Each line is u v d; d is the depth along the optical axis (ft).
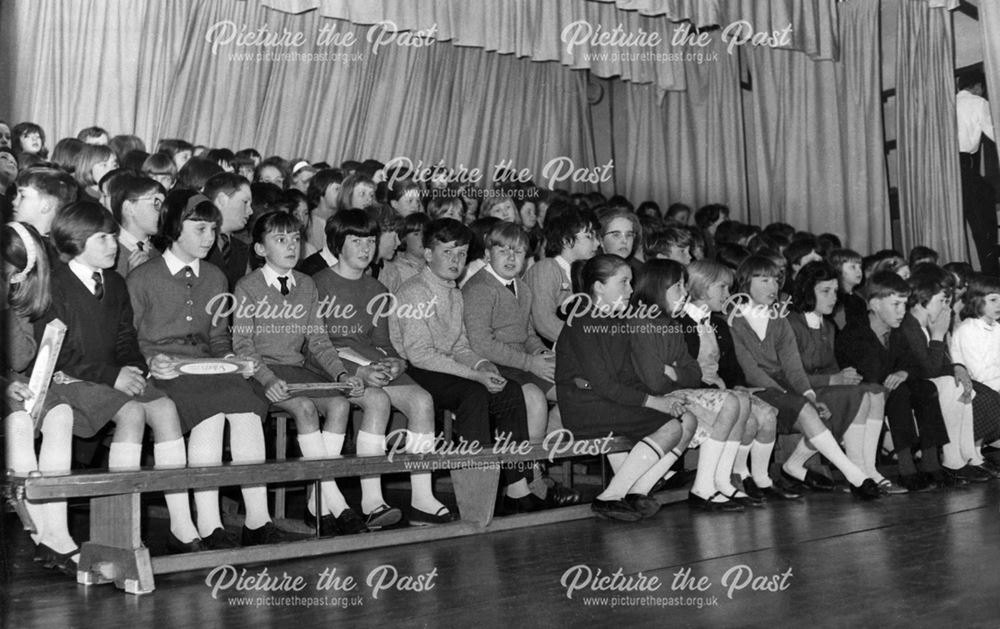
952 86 30.35
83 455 13.56
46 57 20.33
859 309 20.94
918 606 9.86
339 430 13.99
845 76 31.24
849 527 14.60
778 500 17.67
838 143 31.32
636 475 15.42
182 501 12.59
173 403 12.21
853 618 9.43
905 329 20.52
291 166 21.26
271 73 23.88
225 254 15.62
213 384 12.60
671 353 16.87
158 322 13.28
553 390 16.61
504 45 25.62
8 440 11.15
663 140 32.09
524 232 16.89
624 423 15.53
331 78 24.89
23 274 11.72
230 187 15.43
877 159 31.04
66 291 12.16
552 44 26.53
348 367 14.43
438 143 27.53
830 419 18.89
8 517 14.53
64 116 20.68
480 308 16.33
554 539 13.70
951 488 19.57
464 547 13.12
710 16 26.45
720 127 31.68
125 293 12.78
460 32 24.91
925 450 19.79
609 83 32.14
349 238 15.42
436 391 15.05
